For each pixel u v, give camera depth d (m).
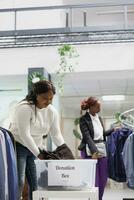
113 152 3.61
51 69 4.36
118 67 4.27
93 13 6.99
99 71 4.29
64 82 5.09
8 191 2.21
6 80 4.65
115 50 4.30
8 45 4.45
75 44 4.36
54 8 4.58
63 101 7.29
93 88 6.05
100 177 3.12
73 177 2.01
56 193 1.95
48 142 3.10
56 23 5.35
